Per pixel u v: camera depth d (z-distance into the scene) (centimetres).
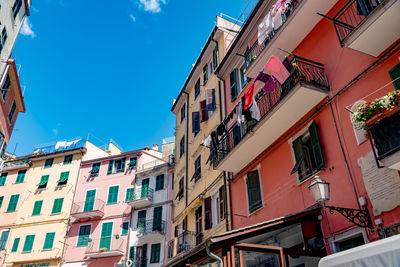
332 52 1033
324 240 897
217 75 1827
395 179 745
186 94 2408
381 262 522
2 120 2292
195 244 1742
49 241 3016
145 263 2595
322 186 775
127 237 2816
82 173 3334
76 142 3612
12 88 2395
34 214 3212
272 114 1098
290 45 1208
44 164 3509
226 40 1931
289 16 1124
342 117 940
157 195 2884
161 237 2656
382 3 759
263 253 866
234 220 1399
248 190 1302
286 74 1030
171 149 3691
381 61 852
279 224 899
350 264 565
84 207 3103
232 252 837
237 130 1450
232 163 1380
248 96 1213
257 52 1411
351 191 855
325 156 971
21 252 3031
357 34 816
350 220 766
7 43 2084
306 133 1092
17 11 2148
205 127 1948
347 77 956
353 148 880
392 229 730
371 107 688
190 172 2052
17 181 3466
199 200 1775
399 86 790
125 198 3027
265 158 1277
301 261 888
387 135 668
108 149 3916
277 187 1169
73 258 2877
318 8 1082
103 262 2775
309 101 1037
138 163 3195
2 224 3228
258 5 1452
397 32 808
